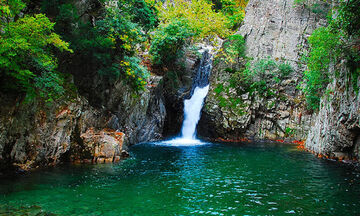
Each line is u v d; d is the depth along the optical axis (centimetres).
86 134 1423
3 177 1020
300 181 1106
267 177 1165
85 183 1001
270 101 2812
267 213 760
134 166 1319
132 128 2073
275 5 3284
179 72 2734
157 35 2366
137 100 2039
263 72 2889
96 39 1468
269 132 2758
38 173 1101
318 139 1811
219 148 2030
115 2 2058
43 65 1032
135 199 851
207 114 2748
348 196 915
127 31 1733
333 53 1691
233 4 4069
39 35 982
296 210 786
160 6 2884
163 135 2656
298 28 3125
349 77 1432
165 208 782
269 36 3177
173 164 1394
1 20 962
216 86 2916
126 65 1791
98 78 1639
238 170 1295
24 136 1134
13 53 933
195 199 866
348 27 1416
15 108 1089
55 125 1265
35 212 711
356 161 1505
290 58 3017
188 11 2844
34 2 1370
